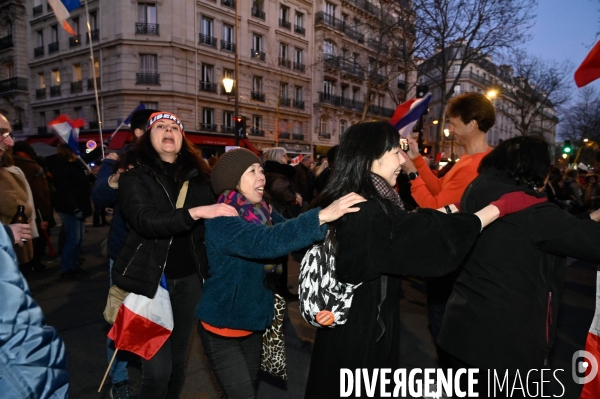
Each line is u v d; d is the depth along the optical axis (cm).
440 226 146
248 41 2683
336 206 148
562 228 159
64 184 557
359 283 150
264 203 226
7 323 102
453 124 291
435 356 365
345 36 3284
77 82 2592
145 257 214
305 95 3109
